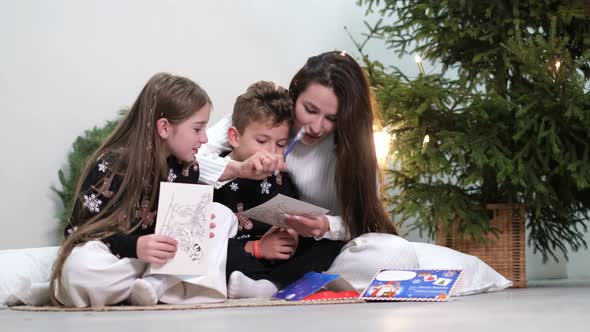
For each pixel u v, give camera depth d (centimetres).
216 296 206
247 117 239
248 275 229
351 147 240
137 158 210
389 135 315
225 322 144
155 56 452
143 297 193
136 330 129
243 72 472
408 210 313
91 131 422
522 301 212
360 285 237
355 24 499
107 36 441
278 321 145
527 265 482
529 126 295
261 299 220
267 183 249
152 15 452
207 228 201
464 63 355
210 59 464
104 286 193
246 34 474
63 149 427
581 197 340
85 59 435
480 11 331
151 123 213
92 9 438
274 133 240
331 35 494
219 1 468
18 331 131
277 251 231
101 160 211
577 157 310
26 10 422
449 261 278
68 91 430
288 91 252
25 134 418
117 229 203
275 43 481
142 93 217
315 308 185
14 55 418
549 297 236
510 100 327
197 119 217
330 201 258
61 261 198
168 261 196
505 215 330
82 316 169
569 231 359
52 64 427
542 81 300
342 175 243
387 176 341
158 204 197
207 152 247
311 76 237
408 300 211
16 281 230
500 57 337
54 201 423
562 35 332
